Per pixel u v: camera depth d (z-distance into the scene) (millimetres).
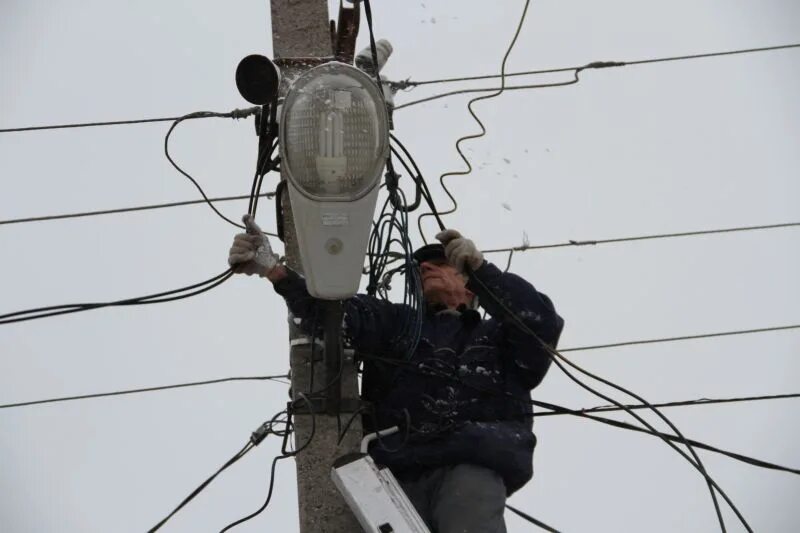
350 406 9156
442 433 8852
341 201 8023
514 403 9195
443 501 8680
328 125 8023
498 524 8617
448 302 9625
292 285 8719
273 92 9273
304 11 10797
